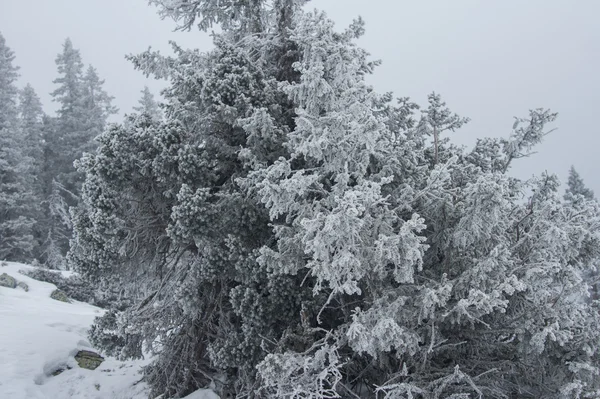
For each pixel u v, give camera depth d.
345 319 6.79
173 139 7.62
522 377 6.94
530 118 8.73
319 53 7.34
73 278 21.70
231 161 8.49
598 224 6.89
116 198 7.43
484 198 5.80
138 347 8.36
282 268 6.44
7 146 28.61
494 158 9.06
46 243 29.44
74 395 8.59
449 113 8.72
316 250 5.32
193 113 8.35
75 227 7.88
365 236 5.89
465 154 8.98
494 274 5.93
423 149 8.59
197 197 6.93
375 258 5.67
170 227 7.20
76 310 16.98
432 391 6.02
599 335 6.26
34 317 13.04
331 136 6.39
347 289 5.36
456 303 6.17
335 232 5.21
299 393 5.98
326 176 7.21
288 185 5.86
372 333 5.40
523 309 6.65
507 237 7.10
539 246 6.54
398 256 5.52
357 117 6.45
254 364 6.92
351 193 5.21
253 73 8.45
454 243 6.34
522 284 5.41
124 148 7.38
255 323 6.72
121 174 7.32
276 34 9.71
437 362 6.83
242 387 7.27
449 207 6.49
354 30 9.06
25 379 8.51
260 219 7.77
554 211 7.11
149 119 8.40
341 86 7.32
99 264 7.60
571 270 6.68
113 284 8.63
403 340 5.76
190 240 7.48
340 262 5.24
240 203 7.45
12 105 32.28
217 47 8.95
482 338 6.55
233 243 7.18
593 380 6.28
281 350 6.52
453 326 6.28
